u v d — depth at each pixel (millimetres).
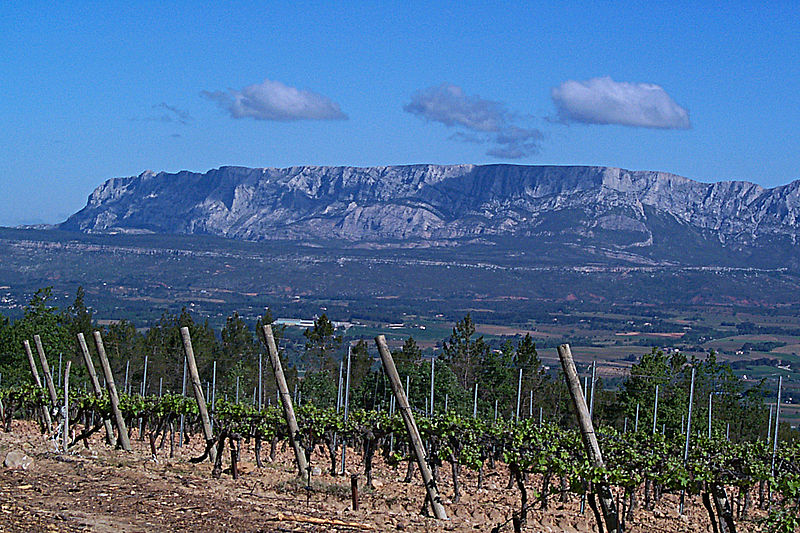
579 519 17125
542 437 19656
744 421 46000
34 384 30375
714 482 16578
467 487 20828
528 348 53094
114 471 16828
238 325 62250
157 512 13117
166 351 59031
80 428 29281
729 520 16547
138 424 30125
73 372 46625
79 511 12789
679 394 41062
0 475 15352
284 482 17469
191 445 26406
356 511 14719
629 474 16219
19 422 32844
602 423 45625
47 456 18156
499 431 19875
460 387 46000
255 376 54250
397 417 19844
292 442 18172
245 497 15070
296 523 13102
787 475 17172
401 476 22188
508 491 20875
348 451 28266
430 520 14633
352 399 48750
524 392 51000
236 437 20516
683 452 20688
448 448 18734
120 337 61281
